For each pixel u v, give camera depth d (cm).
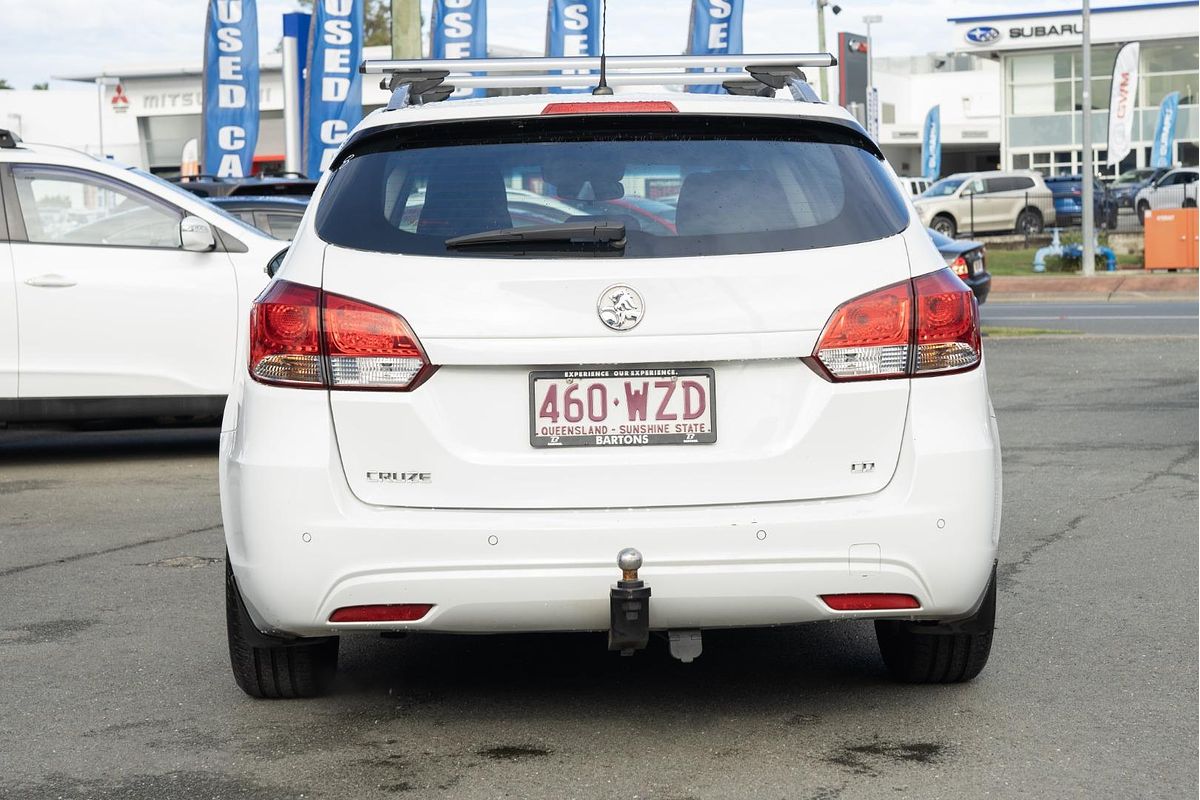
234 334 1063
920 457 447
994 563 486
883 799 423
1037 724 491
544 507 442
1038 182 4747
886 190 475
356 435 446
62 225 1058
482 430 445
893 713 506
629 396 444
